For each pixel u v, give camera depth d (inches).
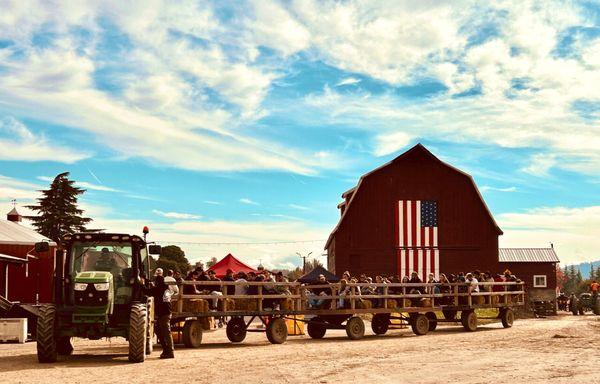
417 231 1872.5
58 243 621.9
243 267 1504.7
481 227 1878.7
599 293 1742.1
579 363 559.2
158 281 642.2
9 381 478.0
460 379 475.8
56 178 2714.1
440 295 982.4
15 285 1215.6
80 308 593.6
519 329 1053.8
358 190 1884.8
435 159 1888.5
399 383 461.1
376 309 899.4
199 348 744.3
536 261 2174.0
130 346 593.0
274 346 768.9
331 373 516.1
